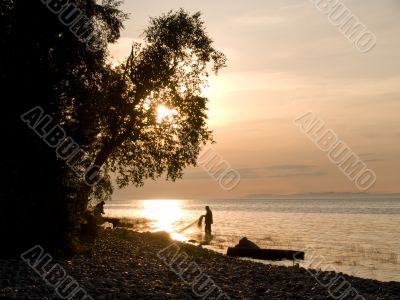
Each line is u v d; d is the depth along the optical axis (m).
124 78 32.75
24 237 20.30
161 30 34.19
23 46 21.75
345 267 27.52
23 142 20.72
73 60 23.33
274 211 150.00
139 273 18.17
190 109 35.03
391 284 20.03
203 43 34.78
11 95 20.91
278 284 18.53
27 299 12.69
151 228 55.69
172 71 34.62
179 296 14.52
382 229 59.25
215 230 55.62
